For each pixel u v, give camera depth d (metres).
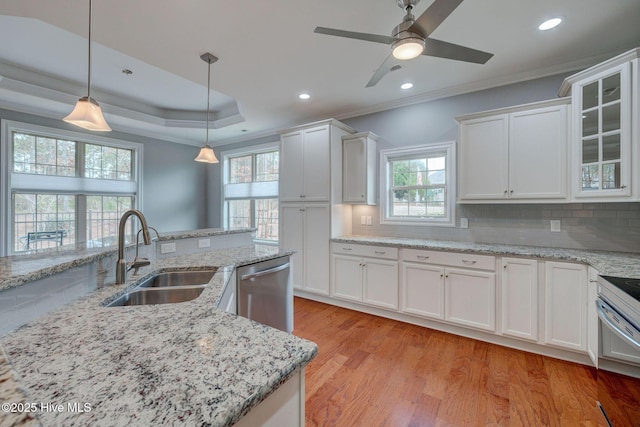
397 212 3.64
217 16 1.97
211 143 5.73
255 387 0.58
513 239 2.85
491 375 2.05
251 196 5.30
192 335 0.82
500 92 2.94
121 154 4.77
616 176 2.04
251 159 5.39
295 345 0.77
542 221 2.71
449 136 3.22
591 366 2.13
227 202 5.71
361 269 3.24
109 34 2.17
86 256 1.29
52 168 4.02
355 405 1.76
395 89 3.20
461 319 2.62
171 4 1.84
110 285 1.41
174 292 1.55
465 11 1.93
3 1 1.79
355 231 3.92
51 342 0.78
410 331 2.78
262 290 2.15
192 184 5.70
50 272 1.04
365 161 3.53
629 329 1.33
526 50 2.40
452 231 3.18
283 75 2.88
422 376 2.04
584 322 2.10
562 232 2.61
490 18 2.00
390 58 1.83
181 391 0.56
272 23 2.06
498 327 2.46
